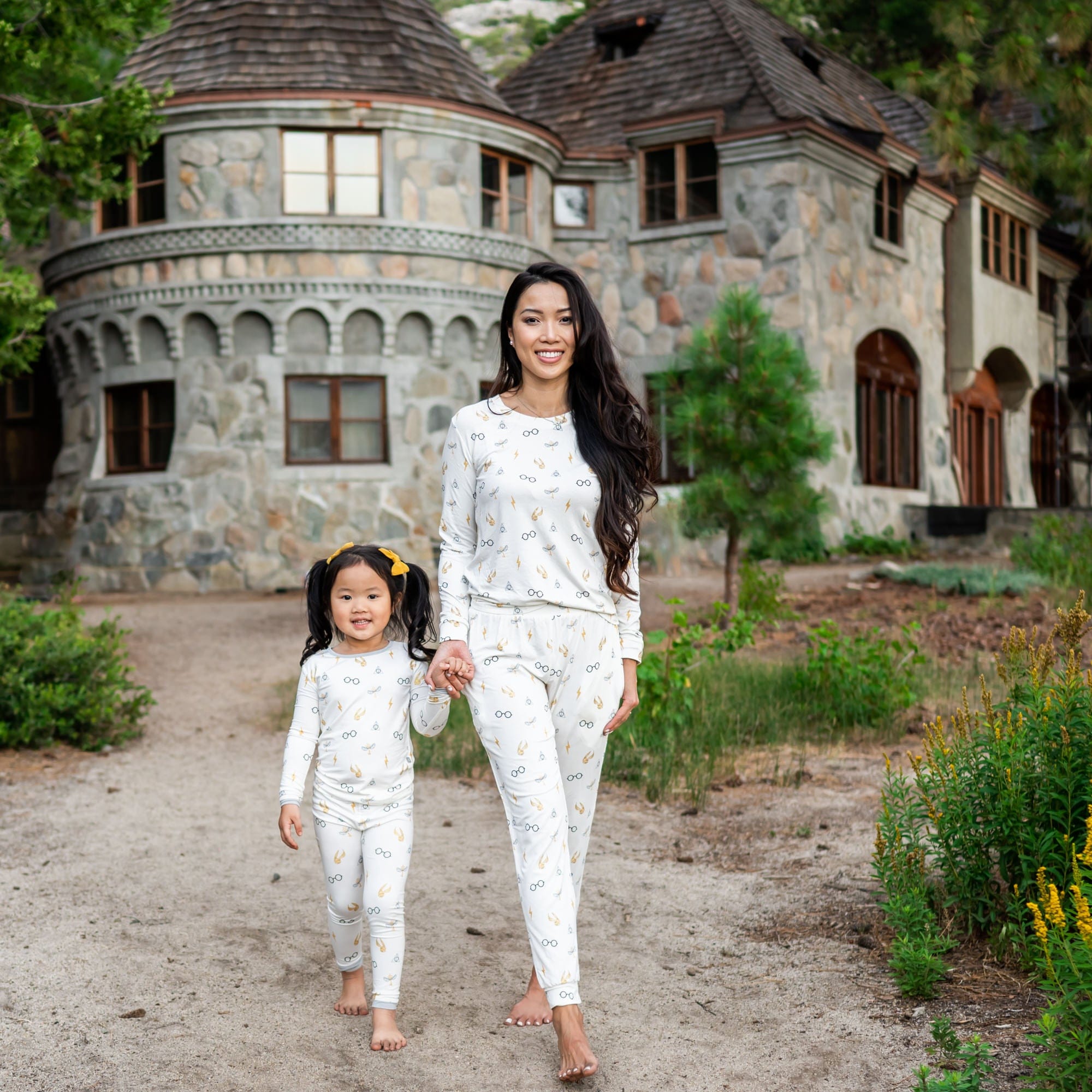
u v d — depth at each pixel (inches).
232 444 648.4
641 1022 133.6
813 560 684.7
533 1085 118.9
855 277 777.6
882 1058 122.0
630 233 768.9
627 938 161.0
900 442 861.2
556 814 122.5
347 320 654.5
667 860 197.0
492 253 683.4
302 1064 123.2
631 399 129.0
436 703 126.6
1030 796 147.7
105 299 674.8
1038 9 782.5
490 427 127.8
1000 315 978.7
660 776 246.8
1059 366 1149.7
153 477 658.2
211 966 150.3
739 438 420.2
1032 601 461.1
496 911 172.7
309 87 638.5
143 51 681.6
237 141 644.1
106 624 322.7
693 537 449.1
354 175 655.8
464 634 126.0
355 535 649.6
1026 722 150.1
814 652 313.7
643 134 757.3
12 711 289.0
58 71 389.1
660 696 286.8
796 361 423.2
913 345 861.8
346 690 130.0
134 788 253.1
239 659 435.5
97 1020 133.7
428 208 661.3
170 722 334.6
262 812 232.7
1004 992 135.3
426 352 670.5
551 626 124.8
